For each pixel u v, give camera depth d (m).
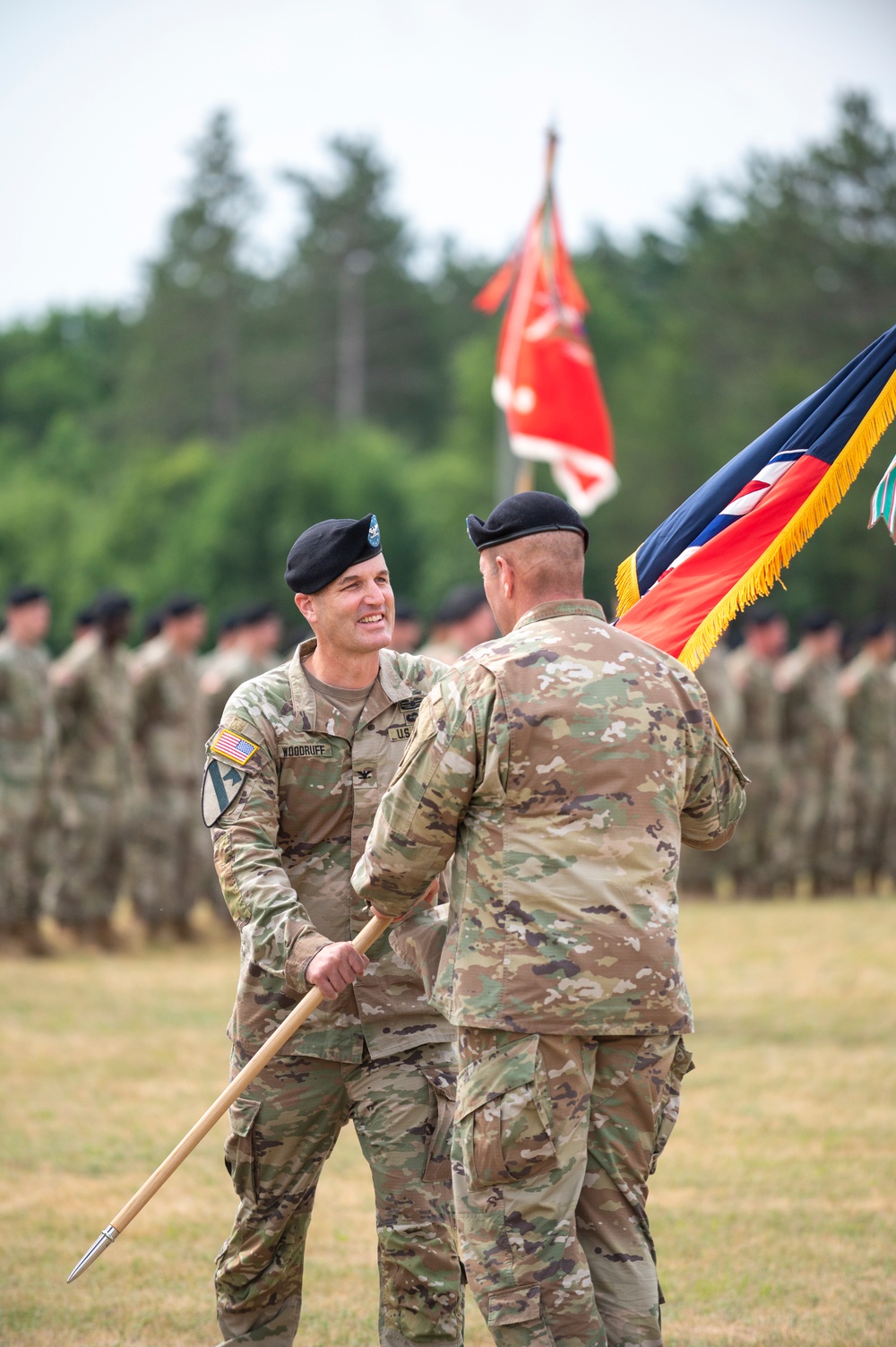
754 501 9.41
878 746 33.84
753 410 99.50
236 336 143.50
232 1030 8.80
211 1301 10.43
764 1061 16.89
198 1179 13.08
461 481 108.94
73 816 25.09
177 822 26.59
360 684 8.88
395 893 7.71
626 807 7.36
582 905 7.24
